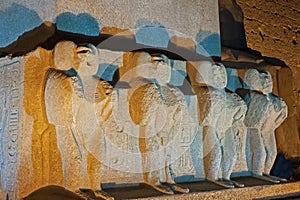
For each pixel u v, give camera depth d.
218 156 2.88
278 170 3.73
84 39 2.61
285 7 4.38
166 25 3.08
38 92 2.27
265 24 4.15
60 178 2.24
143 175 2.58
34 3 2.64
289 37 4.34
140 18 2.93
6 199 2.28
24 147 2.22
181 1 3.21
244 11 3.99
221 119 2.94
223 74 2.98
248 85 3.27
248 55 3.65
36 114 2.26
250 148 3.23
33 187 2.23
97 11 2.71
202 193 2.54
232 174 3.11
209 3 3.42
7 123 2.32
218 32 3.44
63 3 2.53
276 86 3.79
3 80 2.40
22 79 2.26
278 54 4.20
